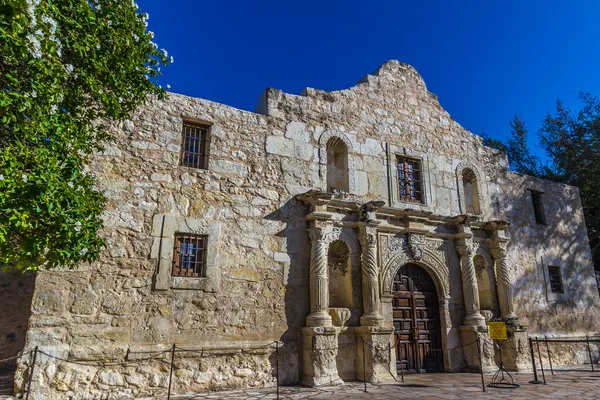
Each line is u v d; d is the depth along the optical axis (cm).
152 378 871
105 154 948
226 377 939
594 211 2044
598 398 837
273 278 1051
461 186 1440
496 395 872
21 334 1173
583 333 1544
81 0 616
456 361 1249
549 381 1070
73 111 671
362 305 1138
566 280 1588
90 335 844
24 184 498
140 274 916
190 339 928
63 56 628
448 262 1323
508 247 1474
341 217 1165
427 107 1462
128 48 700
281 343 1012
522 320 1416
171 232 965
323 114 1248
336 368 1027
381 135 1327
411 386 988
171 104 1050
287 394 886
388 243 1230
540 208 1647
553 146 2206
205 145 1080
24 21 492
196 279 963
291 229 1107
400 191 1329
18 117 518
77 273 862
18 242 578
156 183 983
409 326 1228
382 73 1405
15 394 767
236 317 985
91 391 820
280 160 1145
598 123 2002
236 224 1043
